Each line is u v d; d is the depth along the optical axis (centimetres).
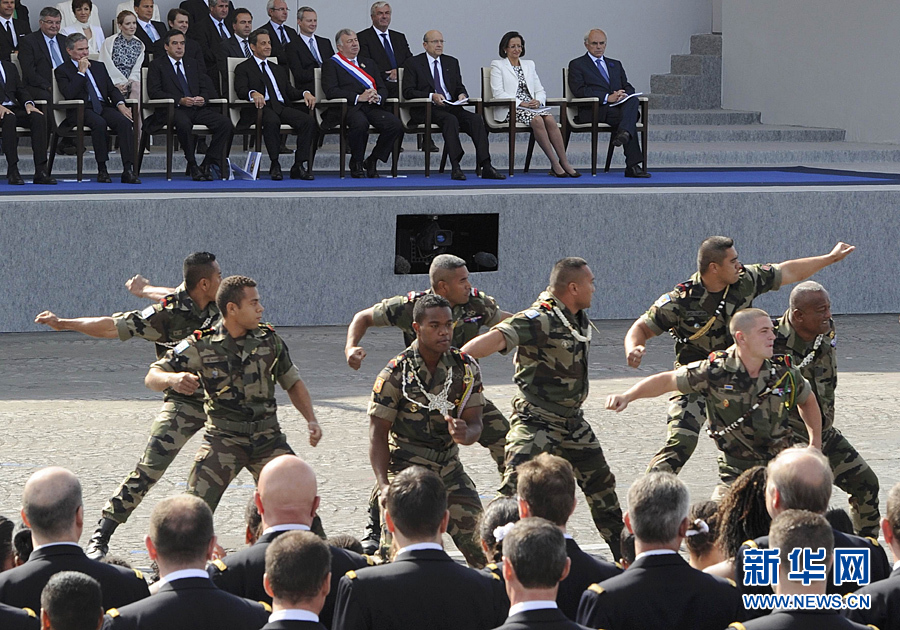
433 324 1512
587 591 1035
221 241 3528
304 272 3594
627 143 4156
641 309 3797
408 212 3631
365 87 4028
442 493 1073
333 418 2514
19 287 3412
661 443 2350
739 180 4094
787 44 5616
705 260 1856
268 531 1164
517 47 4153
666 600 1021
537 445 1656
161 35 4456
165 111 3875
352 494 1998
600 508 1700
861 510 1755
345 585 1039
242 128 3994
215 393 1605
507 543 928
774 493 1139
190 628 988
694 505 1262
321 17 5212
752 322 1565
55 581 898
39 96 3816
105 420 2466
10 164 3712
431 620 1034
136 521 1872
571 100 4222
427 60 4088
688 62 5903
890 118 5156
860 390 2816
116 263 3466
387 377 1539
